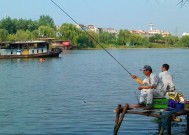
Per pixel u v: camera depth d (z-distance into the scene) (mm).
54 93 26969
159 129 15023
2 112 19188
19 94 26625
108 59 84375
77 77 41281
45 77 41594
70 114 18500
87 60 79938
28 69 54531
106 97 24531
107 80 37219
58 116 18016
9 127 15797
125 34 174000
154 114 13242
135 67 58844
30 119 17406
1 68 56750
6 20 144375
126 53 121812
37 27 147875
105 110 19516
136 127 15445
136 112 13469
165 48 188375
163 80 15070
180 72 47625
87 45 146250
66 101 22875
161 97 13570
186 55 105875
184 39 189250
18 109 20109
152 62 72938
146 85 14023
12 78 40531
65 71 50656
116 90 28469
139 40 179375
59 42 122312
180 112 13117
